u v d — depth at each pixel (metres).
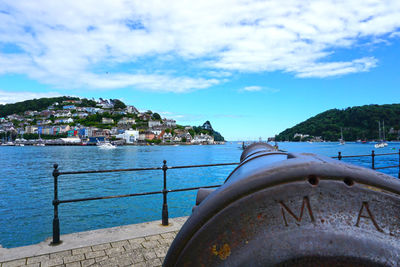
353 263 0.94
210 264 1.09
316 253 0.95
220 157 80.62
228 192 1.11
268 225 1.04
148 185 30.16
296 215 1.03
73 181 32.91
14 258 3.38
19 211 18.97
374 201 1.03
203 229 1.11
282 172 1.08
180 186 29.50
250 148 2.73
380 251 0.94
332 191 1.04
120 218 17.22
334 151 95.06
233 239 1.07
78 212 18.69
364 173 1.07
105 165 55.09
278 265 0.98
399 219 1.01
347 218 1.01
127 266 3.21
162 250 3.62
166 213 4.57
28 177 36.62
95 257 3.42
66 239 3.97
